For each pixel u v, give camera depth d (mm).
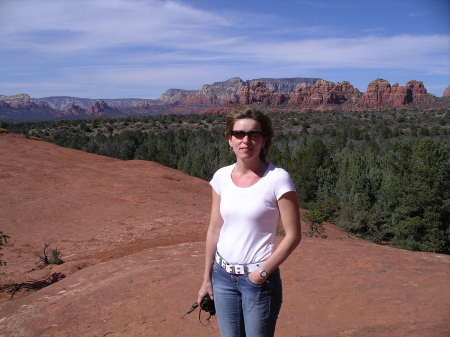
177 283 6047
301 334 4207
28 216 15109
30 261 10422
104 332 4562
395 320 4277
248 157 2418
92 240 12648
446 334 3361
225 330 2521
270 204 2361
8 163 25000
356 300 5027
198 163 53219
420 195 25312
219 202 2604
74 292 5961
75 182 21641
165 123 117938
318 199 41375
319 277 6125
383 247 8586
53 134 91812
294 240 2316
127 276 6516
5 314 5273
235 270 2398
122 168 26984
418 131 86812
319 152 42406
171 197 20109
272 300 2406
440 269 6465
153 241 12641
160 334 4449
